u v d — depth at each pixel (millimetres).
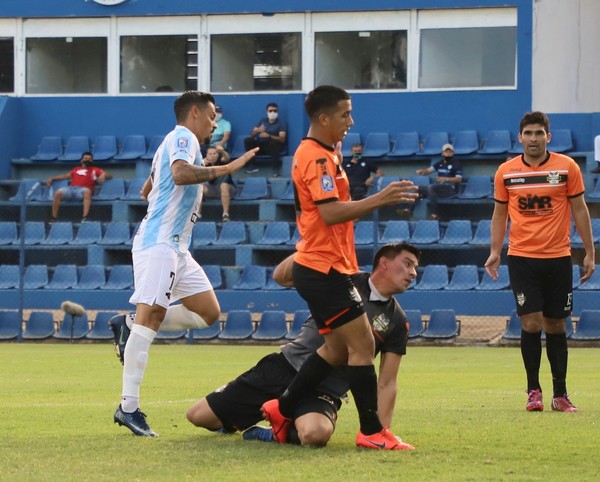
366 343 17219
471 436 19438
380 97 71000
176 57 73938
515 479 14984
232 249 64812
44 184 70500
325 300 16984
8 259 68188
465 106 69938
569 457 16984
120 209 67625
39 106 74438
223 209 65562
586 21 68875
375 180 63094
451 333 53844
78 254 67500
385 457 16797
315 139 17047
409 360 43688
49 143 73500
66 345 54969
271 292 60094
